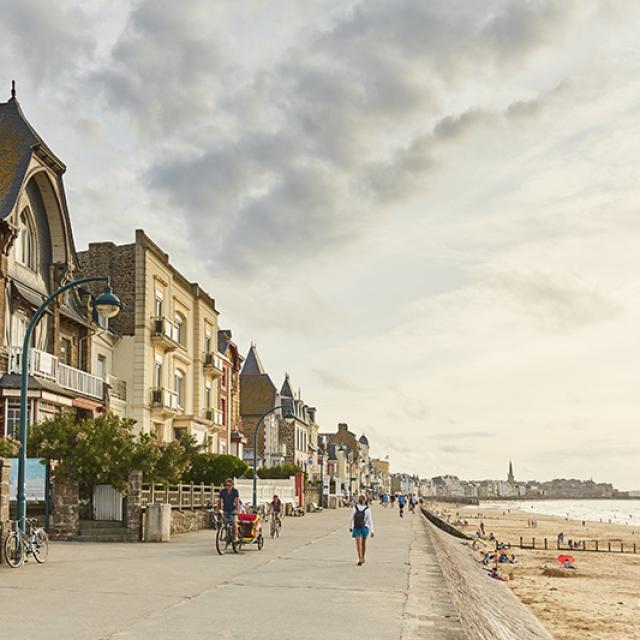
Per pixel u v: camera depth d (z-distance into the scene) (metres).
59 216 32.56
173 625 10.37
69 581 14.63
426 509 115.25
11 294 29.16
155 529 24.80
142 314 40.16
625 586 30.72
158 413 41.50
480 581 26.81
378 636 9.98
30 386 28.11
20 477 17.45
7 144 30.17
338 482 89.94
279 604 12.40
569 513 177.38
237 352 61.06
